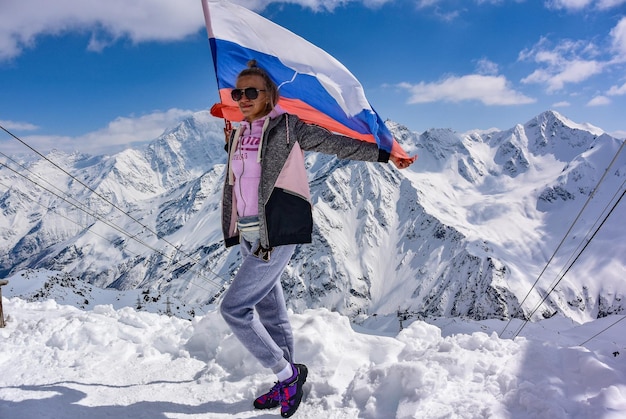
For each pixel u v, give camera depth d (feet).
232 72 13.29
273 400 11.53
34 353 15.69
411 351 14.25
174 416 11.55
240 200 10.87
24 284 193.77
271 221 10.41
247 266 10.82
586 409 9.25
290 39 12.73
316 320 15.12
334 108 12.97
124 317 20.51
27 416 11.05
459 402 10.16
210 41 12.91
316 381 12.33
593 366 10.50
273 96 11.13
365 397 11.33
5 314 22.59
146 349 16.07
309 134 10.79
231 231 11.63
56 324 18.01
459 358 12.00
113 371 14.55
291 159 10.59
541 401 9.36
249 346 11.06
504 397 10.11
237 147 11.07
